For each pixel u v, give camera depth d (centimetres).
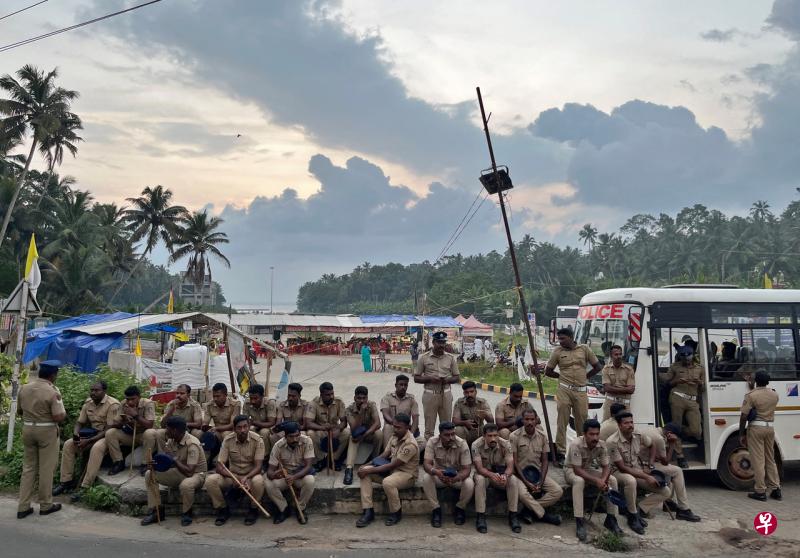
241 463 699
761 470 787
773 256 6681
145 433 758
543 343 3700
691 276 7188
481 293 8162
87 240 4303
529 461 707
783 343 874
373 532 664
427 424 831
